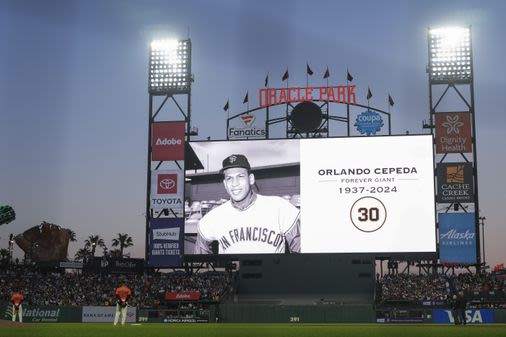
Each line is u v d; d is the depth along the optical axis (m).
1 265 88.81
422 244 68.69
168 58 78.25
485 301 67.69
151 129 76.06
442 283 71.25
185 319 67.31
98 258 84.50
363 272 71.00
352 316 65.31
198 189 73.12
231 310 67.19
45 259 113.56
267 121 75.31
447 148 72.69
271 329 30.64
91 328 27.89
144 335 20.88
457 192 71.38
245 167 72.38
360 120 74.44
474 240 70.56
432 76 74.75
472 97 73.88
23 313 68.12
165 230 72.88
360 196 69.88
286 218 70.62
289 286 71.56
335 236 69.69
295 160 71.38
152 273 79.56
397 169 69.88
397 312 64.75
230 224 71.56
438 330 28.08
